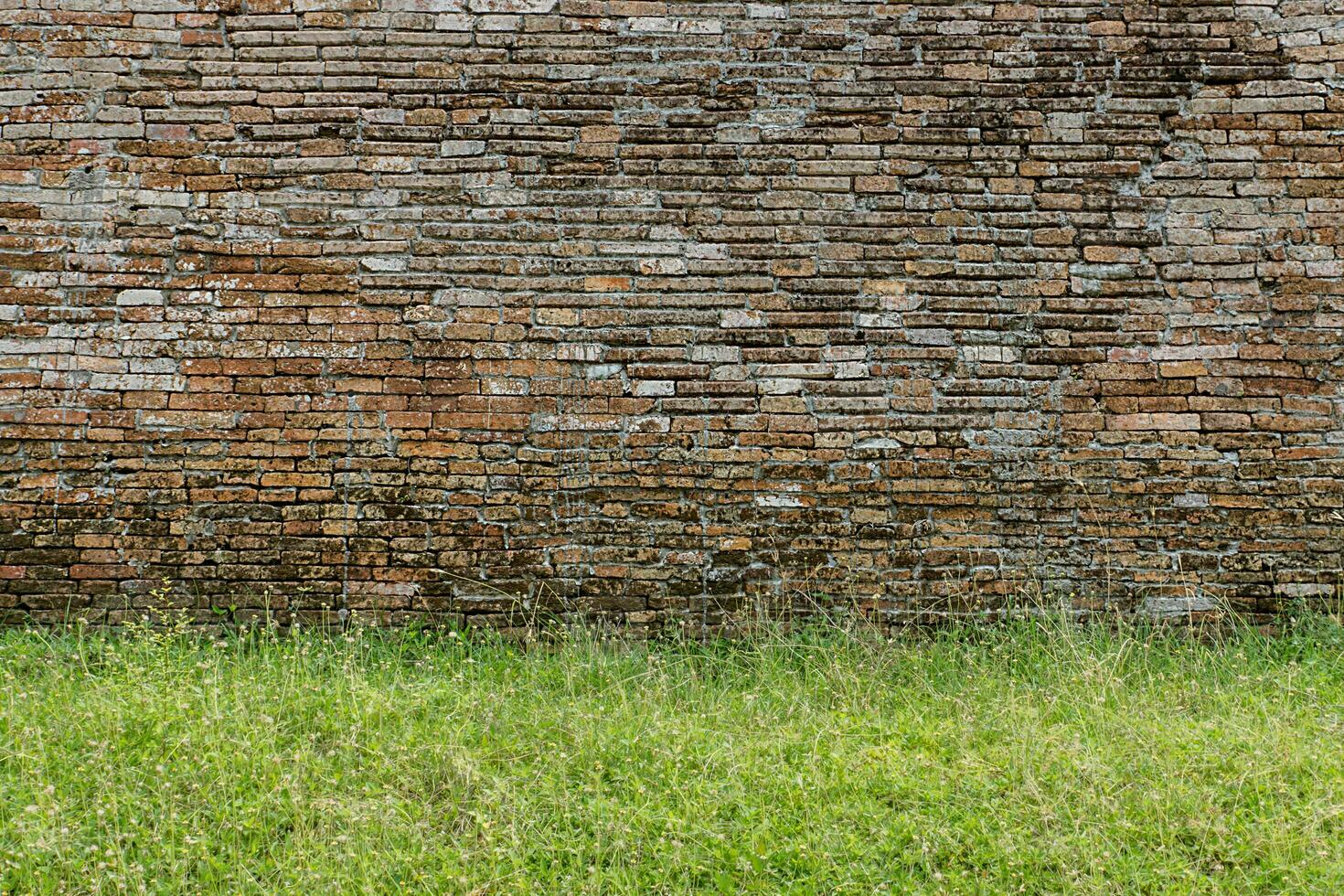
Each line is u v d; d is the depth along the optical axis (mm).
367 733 4094
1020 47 5457
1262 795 3764
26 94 5301
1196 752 4004
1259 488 5285
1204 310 5367
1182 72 5441
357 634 5145
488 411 5305
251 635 4945
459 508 5270
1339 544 5262
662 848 3520
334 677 4594
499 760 4039
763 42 5445
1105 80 5441
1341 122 5410
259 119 5352
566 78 5418
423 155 5379
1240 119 5434
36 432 5195
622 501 5301
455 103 5391
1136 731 4180
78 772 3711
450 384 5309
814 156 5430
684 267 5387
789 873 3449
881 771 3973
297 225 5328
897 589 5273
